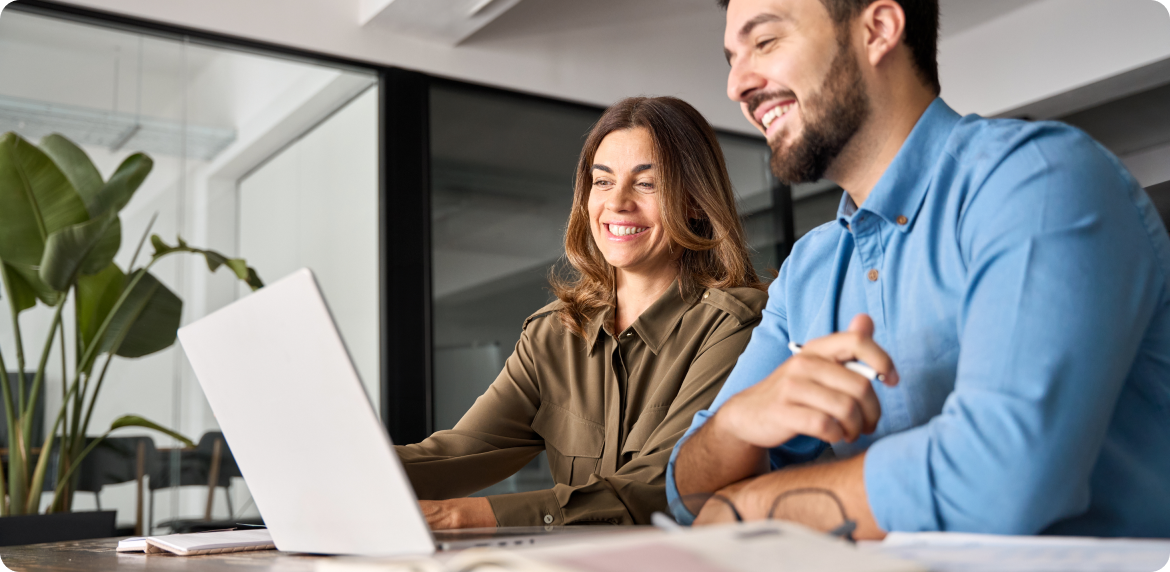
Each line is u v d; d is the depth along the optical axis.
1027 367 0.61
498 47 3.98
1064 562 0.42
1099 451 0.69
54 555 0.96
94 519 2.42
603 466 1.41
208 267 3.19
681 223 1.48
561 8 4.19
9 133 2.85
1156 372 0.69
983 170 0.75
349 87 3.66
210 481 3.15
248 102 3.43
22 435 2.85
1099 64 3.98
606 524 1.07
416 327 3.59
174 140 3.26
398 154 3.66
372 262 3.61
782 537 0.41
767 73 0.87
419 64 3.77
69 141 3.02
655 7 4.43
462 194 3.81
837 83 0.84
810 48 0.85
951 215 0.79
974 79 4.51
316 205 3.51
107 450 2.99
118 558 0.88
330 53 3.57
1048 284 0.63
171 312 3.14
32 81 3.03
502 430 1.50
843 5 0.83
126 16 3.18
